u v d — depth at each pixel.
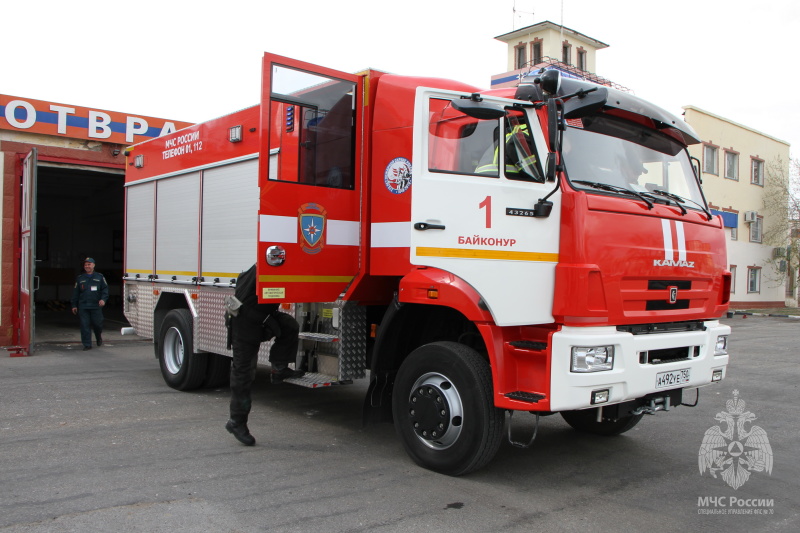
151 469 4.86
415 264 4.60
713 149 29.62
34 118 12.83
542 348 4.46
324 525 3.86
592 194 4.45
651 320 4.65
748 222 31.78
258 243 5.22
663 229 4.77
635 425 6.25
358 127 5.79
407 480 4.74
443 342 4.91
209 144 7.57
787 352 13.42
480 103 4.45
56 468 4.85
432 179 4.58
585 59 43.69
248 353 5.52
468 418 4.62
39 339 13.64
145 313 9.01
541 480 4.84
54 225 23.86
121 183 19.42
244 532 3.72
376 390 5.46
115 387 8.27
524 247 4.46
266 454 5.34
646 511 4.23
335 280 5.70
